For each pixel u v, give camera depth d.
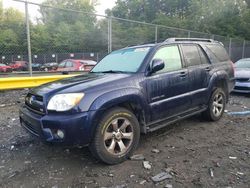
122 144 3.86
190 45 5.39
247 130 5.32
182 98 4.79
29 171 3.65
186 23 31.19
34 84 8.50
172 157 4.02
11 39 9.12
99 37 11.02
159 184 3.25
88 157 4.07
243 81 9.04
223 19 30.72
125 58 4.83
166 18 33.91
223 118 6.20
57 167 3.76
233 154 4.11
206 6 32.06
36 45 9.63
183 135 5.01
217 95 5.82
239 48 20.58
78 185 3.27
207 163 3.80
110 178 3.42
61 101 3.48
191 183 3.25
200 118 6.00
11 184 3.32
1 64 9.08
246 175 3.44
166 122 4.61
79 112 3.45
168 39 5.02
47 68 9.96
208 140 4.75
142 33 12.25
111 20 10.78
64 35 10.36
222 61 6.19
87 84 3.76
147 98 4.16
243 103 8.05
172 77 4.59
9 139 4.83
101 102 3.57
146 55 4.48
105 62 5.23
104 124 3.64
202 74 5.32
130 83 3.99
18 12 9.11
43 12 9.70
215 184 3.22
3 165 3.83
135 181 3.33
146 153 4.18
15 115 6.48
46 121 3.49
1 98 7.95
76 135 3.44
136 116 4.18
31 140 4.77
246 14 30.83
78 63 10.70
